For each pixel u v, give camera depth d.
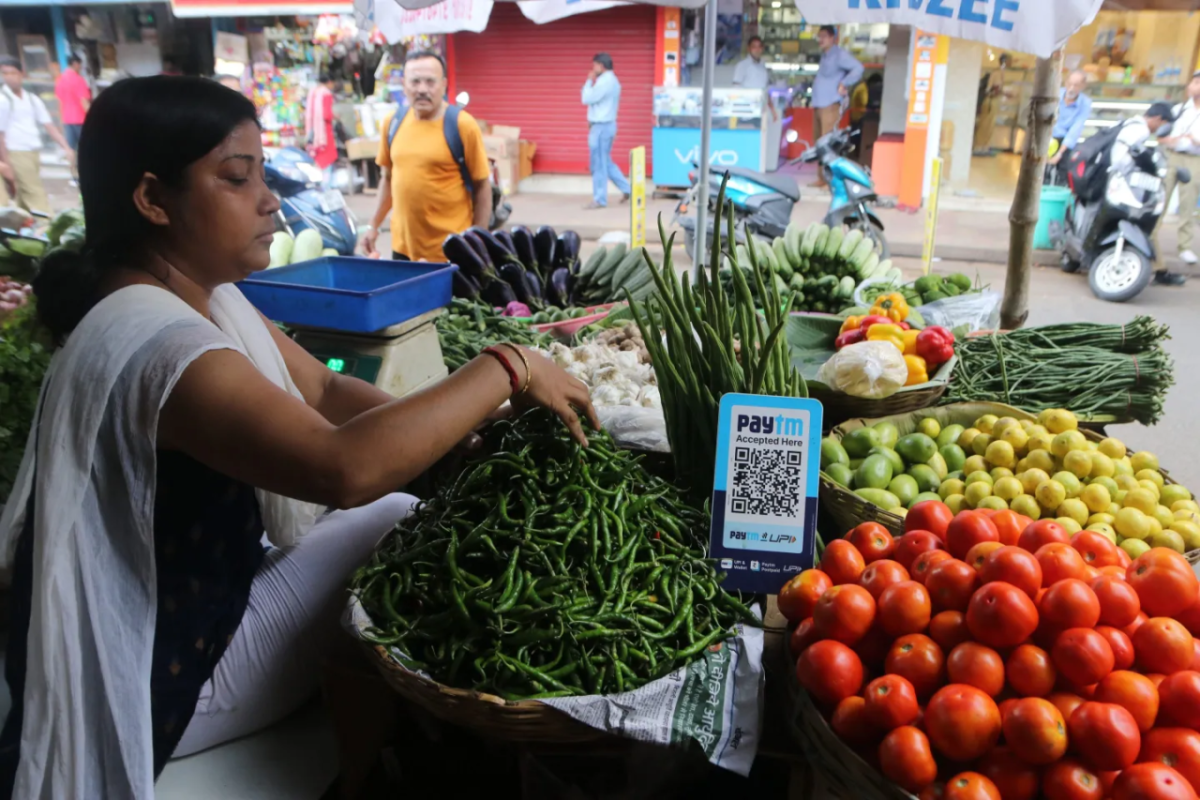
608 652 1.58
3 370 2.35
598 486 1.83
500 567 1.68
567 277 4.32
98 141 1.48
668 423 2.18
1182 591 1.54
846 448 2.51
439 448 1.53
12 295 2.92
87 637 1.50
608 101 10.97
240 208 1.55
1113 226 7.33
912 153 10.79
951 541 1.72
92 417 1.43
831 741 1.48
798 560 1.86
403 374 2.70
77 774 1.52
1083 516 2.14
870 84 12.60
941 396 2.93
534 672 1.53
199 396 1.42
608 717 1.48
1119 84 11.31
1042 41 2.42
